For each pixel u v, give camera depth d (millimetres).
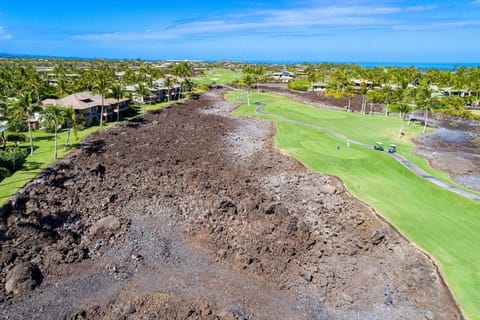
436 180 58406
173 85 143625
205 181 56438
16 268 33688
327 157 68000
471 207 48531
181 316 30047
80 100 91562
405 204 48969
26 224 40406
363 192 52750
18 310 30609
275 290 34031
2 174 52156
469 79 143750
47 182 51281
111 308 31016
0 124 71062
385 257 38469
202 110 120625
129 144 73812
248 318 30656
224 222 44812
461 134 94562
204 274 35750
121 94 94312
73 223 43062
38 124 81188
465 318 29922
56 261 36250
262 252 39000
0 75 134750
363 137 84875
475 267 35656
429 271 35531
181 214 46531
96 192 50688
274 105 132250
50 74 181375
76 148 68500
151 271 35969
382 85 172500
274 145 76375
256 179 59156
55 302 31625
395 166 64062
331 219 46000
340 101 144875
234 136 85188
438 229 42406
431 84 165500
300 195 53062
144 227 43375
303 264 37625
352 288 34406
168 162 64500
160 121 97438
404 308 31922
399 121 105688
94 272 35500
